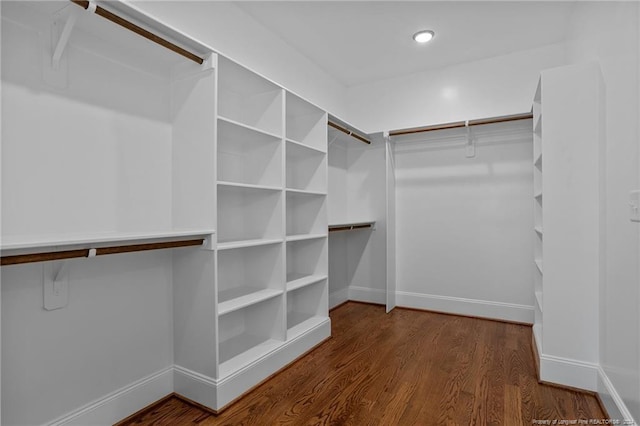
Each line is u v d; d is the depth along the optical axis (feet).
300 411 5.94
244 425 5.55
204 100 6.07
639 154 4.61
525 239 10.60
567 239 6.65
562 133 6.67
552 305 6.77
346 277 13.25
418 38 9.66
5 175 4.41
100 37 5.41
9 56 4.46
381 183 12.80
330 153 12.38
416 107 12.03
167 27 5.23
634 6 4.77
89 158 5.29
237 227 8.06
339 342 9.07
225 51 7.79
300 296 9.78
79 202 5.16
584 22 7.39
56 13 4.71
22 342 4.56
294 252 9.82
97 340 5.39
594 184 6.44
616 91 5.49
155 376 6.21
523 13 8.48
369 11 8.41
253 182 8.04
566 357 6.66
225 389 6.04
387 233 11.63
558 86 6.70
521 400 6.25
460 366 7.63
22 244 3.69
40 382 4.73
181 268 6.39
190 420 5.70
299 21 8.82
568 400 6.24
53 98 4.88
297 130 9.73
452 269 11.62
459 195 11.51
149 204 6.11
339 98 12.71
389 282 11.82
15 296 4.50
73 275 5.09
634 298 4.80
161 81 6.34
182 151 6.36
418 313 11.73
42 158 4.76
